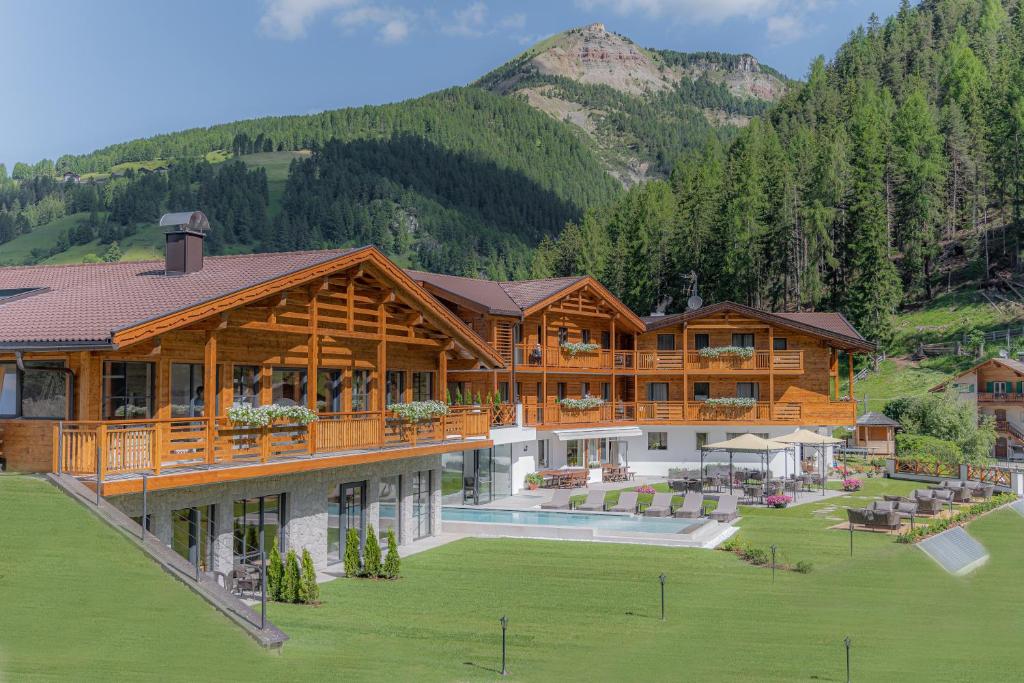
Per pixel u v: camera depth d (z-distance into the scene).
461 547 29.06
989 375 73.62
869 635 20.91
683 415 51.88
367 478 27.02
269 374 24.27
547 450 46.97
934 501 37.22
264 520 22.78
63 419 18.78
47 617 15.52
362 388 28.34
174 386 21.41
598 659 17.95
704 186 113.06
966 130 120.69
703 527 32.09
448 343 30.88
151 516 19.03
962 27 168.75
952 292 102.25
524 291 47.69
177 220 23.67
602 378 52.91
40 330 18.44
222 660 15.61
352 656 17.09
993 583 27.25
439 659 17.39
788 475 50.25
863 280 90.69
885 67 167.50
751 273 97.12
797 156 119.69
